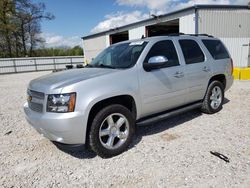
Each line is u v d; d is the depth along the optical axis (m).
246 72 11.06
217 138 3.98
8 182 2.96
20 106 7.21
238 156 3.31
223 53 5.56
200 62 4.81
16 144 4.13
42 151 3.81
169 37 4.43
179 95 4.35
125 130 3.64
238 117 5.07
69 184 2.88
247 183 2.69
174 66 4.23
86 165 3.31
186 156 3.39
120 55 4.19
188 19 15.15
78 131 3.10
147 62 3.85
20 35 43.00
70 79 3.33
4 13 40.62
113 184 2.83
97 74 3.47
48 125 3.08
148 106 3.88
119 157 3.49
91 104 3.13
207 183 2.73
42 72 27.36
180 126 4.65
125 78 3.54
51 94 3.09
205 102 5.14
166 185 2.74
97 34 25.52
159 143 3.88
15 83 14.88
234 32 15.79
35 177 3.06
